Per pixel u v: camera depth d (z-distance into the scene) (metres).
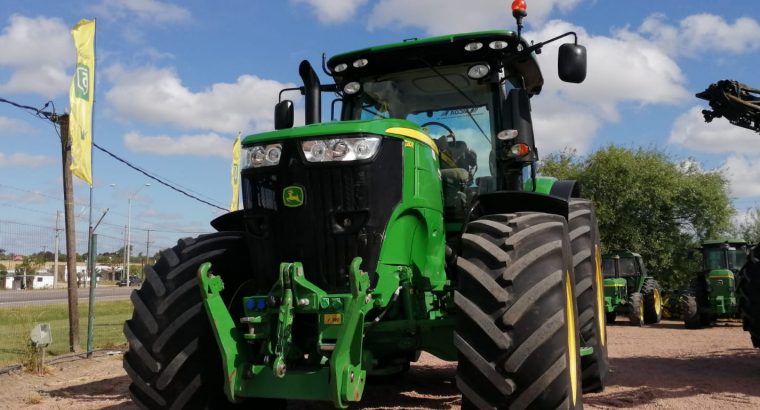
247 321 3.65
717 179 25.56
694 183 25.08
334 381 3.34
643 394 5.74
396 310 3.99
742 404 5.37
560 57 4.47
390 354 4.55
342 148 3.72
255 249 3.94
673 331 14.96
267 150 3.87
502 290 3.35
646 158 25.52
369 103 5.30
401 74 5.24
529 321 3.33
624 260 18.92
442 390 6.05
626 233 24.81
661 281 25.02
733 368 7.54
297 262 3.65
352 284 3.45
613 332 14.59
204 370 3.88
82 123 8.70
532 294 3.34
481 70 4.77
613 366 7.71
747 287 7.20
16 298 27.88
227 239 4.38
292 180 3.78
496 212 4.43
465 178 4.85
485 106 5.03
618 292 17.89
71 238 9.63
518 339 3.30
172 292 3.96
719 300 16.17
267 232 3.86
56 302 25.39
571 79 4.45
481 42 4.83
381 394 5.85
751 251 7.46
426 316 4.10
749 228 33.62
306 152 3.77
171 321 3.90
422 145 4.16
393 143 3.89
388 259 3.79
